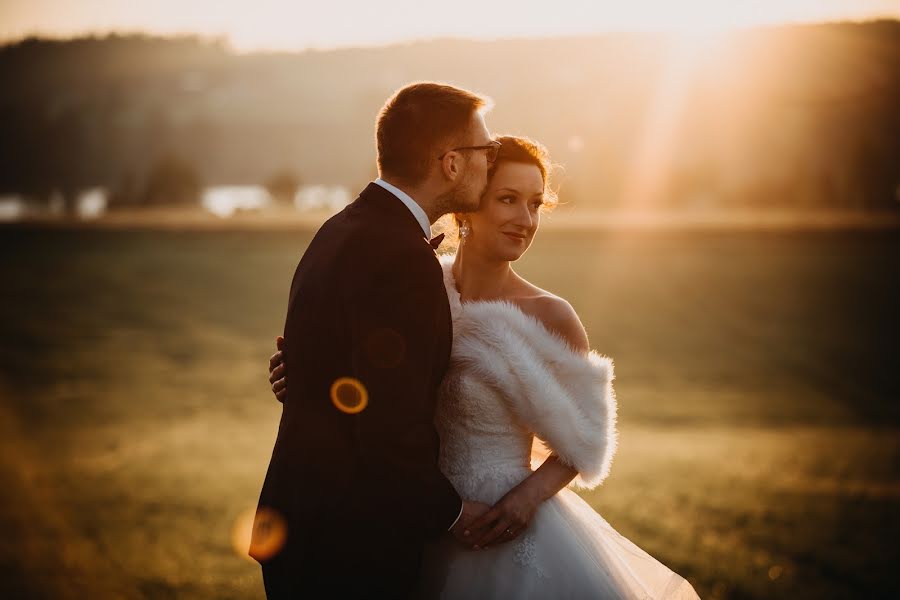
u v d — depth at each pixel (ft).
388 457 7.42
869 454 40.45
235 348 98.58
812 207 315.99
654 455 39.78
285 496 7.91
